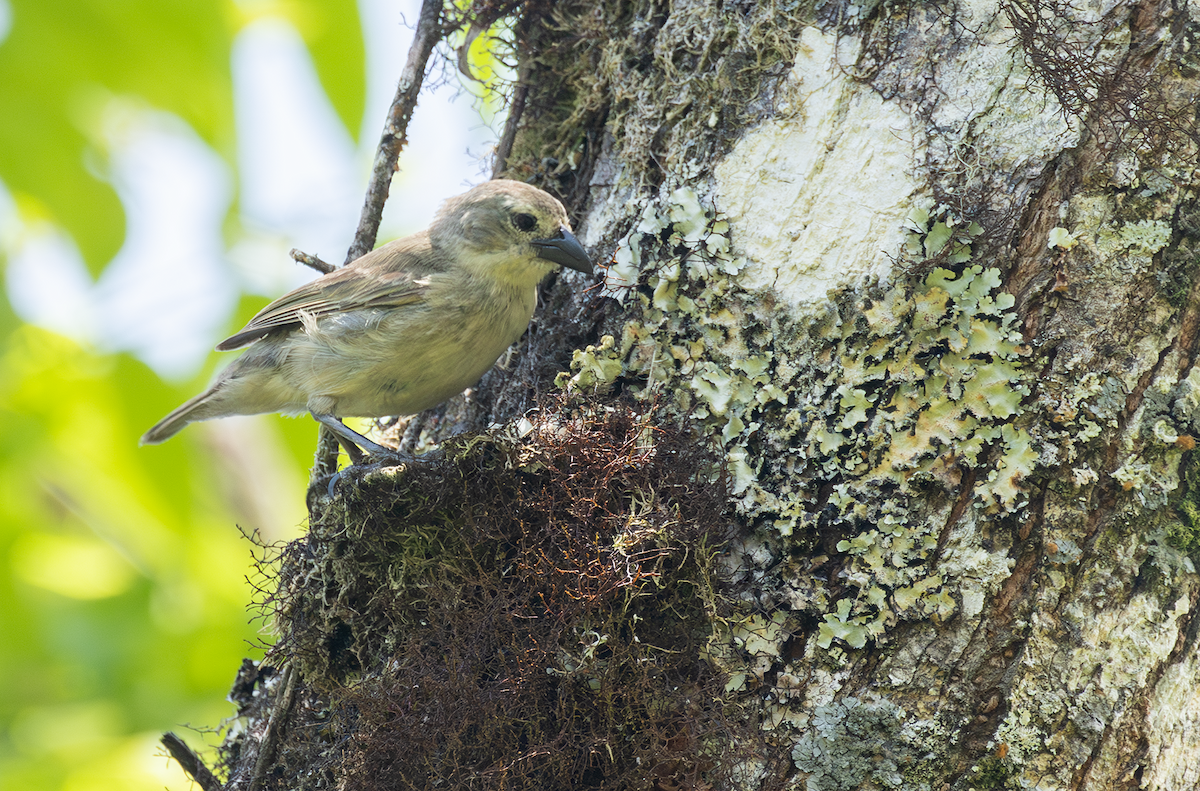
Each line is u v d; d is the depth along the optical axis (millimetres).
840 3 6809
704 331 6852
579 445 6551
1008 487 5969
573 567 6301
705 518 6363
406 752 6285
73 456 10508
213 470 11750
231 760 8164
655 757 5992
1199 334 6062
